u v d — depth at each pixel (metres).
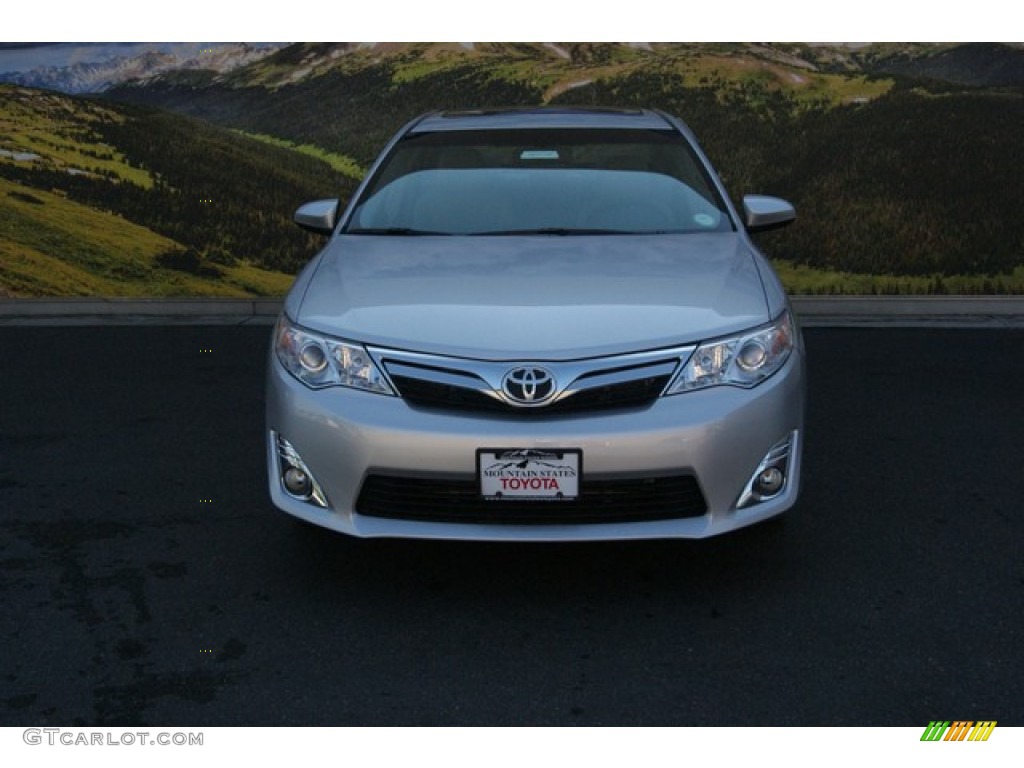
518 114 4.87
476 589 3.29
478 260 3.58
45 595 3.27
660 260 3.57
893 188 7.67
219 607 3.19
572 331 3.07
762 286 3.40
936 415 5.09
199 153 8.07
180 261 8.12
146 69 7.96
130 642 2.99
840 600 3.20
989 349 6.42
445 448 2.96
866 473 4.30
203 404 5.38
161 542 3.67
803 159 7.82
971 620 3.07
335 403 3.06
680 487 3.03
